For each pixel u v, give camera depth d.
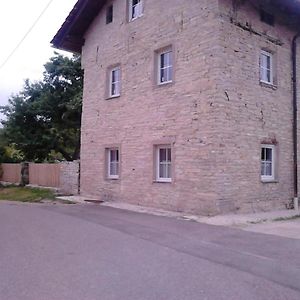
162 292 5.08
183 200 12.95
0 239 8.55
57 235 9.02
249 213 12.63
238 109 12.64
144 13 15.21
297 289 5.21
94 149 17.64
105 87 17.11
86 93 18.42
